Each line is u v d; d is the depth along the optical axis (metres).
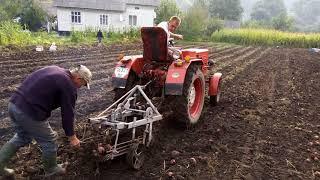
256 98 8.95
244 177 4.66
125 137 4.93
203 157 5.12
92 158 4.60
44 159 4.21
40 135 4.06
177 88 5.71
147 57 6.22
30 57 14.60
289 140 6.05
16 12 37.56
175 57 6.33
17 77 10.17
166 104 6.10
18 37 19.17
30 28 37.22
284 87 10.57
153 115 5.16
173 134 6.05
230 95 9.12
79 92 8.77
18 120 3.93
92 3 38.72
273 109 7.96
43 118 3.97
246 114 7.48
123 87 6.00
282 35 35.00
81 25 38.66
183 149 5.46
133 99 5.39
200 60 6.45
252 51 24.14
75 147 4.61
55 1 37.91
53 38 23.88
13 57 14.38
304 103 8.66
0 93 8.24
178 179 4.54
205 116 7.17
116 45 22.64
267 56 20.39
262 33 35.66
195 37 37.31
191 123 6.19
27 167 4.56
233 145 5.73
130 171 4.70
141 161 4.78
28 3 37.91
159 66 6.42
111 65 13.36
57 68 4.07
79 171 4.55
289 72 13.68
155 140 5.51
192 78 6.03
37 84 3.92
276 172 4.87
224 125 6.62
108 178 4.50
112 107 5.52
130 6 40.25
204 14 40.78
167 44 6.05
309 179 4.72
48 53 16.38
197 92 6.57
